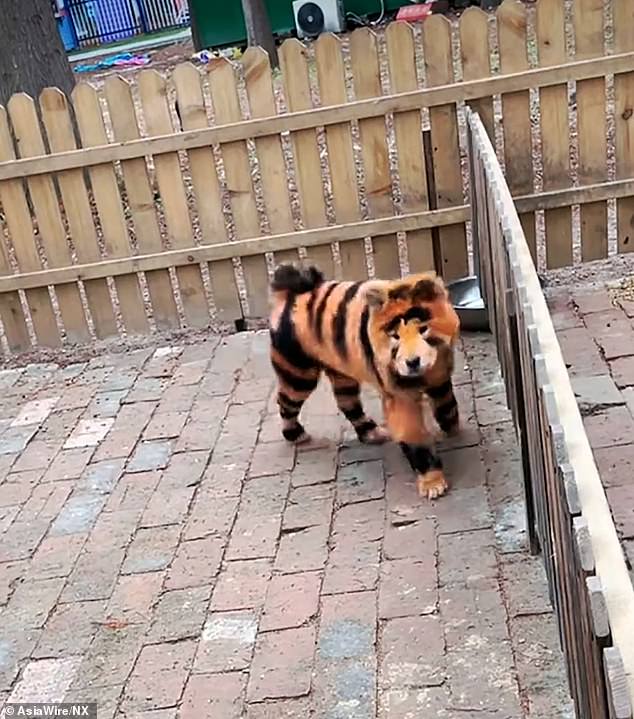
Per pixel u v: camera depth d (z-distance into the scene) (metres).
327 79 5.81
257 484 4.44
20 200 6.23
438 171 6.00
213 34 17.52
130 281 6.42
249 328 6.36
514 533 3.69
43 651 3.56
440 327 3.85
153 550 4.06
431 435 4.22
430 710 2.94
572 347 5.09
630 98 5.82
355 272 6.27
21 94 5.96
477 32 5.71
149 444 5.01
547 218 6.10
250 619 3.51
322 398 5.17
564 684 2.93
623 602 1.45
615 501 3.71
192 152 6.02
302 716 3.02
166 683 3.27
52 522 4.43
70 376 6.09
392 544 3.79
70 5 23.58
